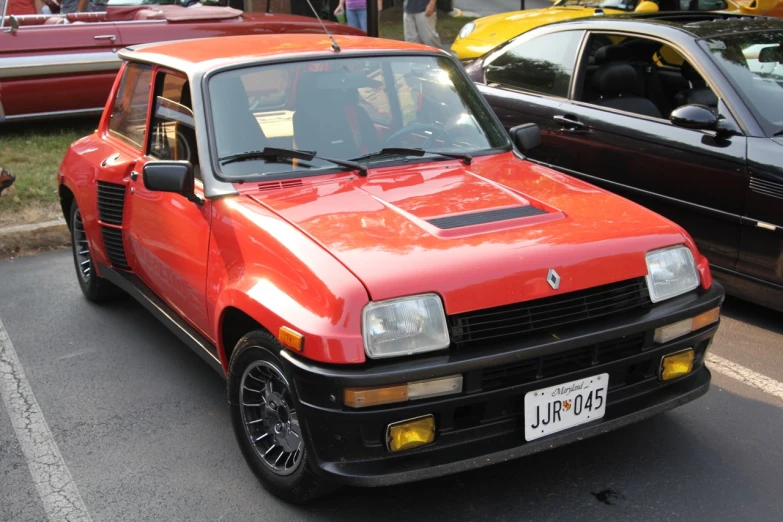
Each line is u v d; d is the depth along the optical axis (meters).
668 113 5.80
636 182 5.25
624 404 3.10
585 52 5.80
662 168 5.06
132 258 4.47
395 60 4.16
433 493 3.23
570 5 10.02
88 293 5.35
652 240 3.16
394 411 2.70
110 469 3.50
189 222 3.64
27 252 6.51
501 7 18.81
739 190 4.62
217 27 9.23
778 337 4.62
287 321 2.81
